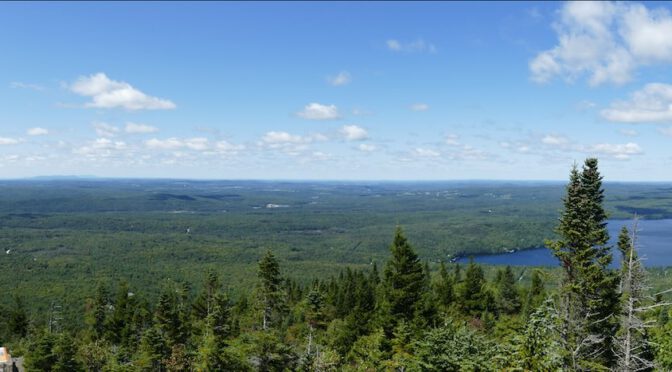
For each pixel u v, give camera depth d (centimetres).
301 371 3906
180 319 7181
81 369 5409
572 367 2961
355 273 10081
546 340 3016
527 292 8469
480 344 3491
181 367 4841
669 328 3703
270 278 6084
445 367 3394
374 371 4266
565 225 3262
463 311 7500
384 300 4806
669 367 3309
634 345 3120
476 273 7706
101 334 9750
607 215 3278
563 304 3120
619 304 3259
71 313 14075
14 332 10675
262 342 3753
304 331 6819
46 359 5391
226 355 3725
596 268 3108
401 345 4159
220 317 6303
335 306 8569
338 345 6103
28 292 16412
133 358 6109
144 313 8838
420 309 4762
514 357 3125
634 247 3033
